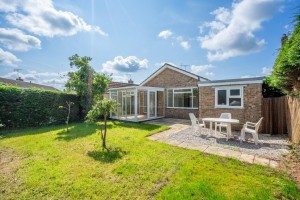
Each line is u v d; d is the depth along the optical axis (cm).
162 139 686
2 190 318
